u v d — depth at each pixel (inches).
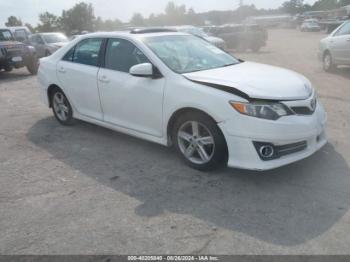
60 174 178.2
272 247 118.3
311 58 641.6
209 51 208.2
